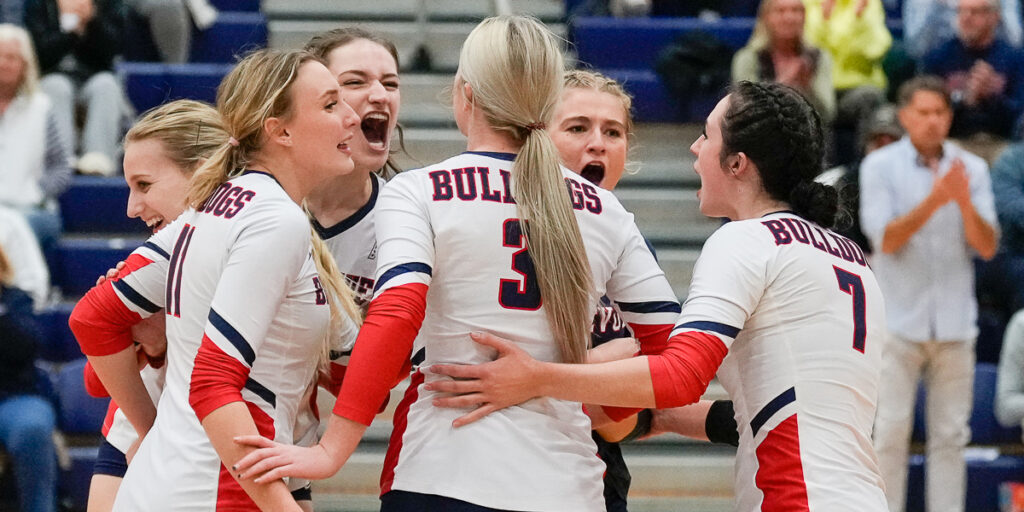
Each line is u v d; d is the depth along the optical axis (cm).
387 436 942
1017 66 1173
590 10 1334
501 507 381
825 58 1123
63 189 1104
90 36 1199
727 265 412
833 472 409
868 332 428
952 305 919
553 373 386
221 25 1311
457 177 398
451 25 1305
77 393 970
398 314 377
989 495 972
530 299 394
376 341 377
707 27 1270
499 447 385
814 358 415
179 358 403
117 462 478
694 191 1161
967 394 930
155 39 1273
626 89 1197
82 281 1085
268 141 405
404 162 1145
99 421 971
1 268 978
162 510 388
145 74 1224
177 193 453
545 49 403
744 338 425
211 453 390
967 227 912
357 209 502
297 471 374
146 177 453
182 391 400
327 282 439
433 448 389
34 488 883
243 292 380
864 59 1202
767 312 418
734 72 1139
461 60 411
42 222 1060
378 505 909
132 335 441
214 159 411
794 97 436
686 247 1119
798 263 417
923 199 923
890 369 925
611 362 394
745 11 1370
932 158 938
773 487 412
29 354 905
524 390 386
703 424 502
